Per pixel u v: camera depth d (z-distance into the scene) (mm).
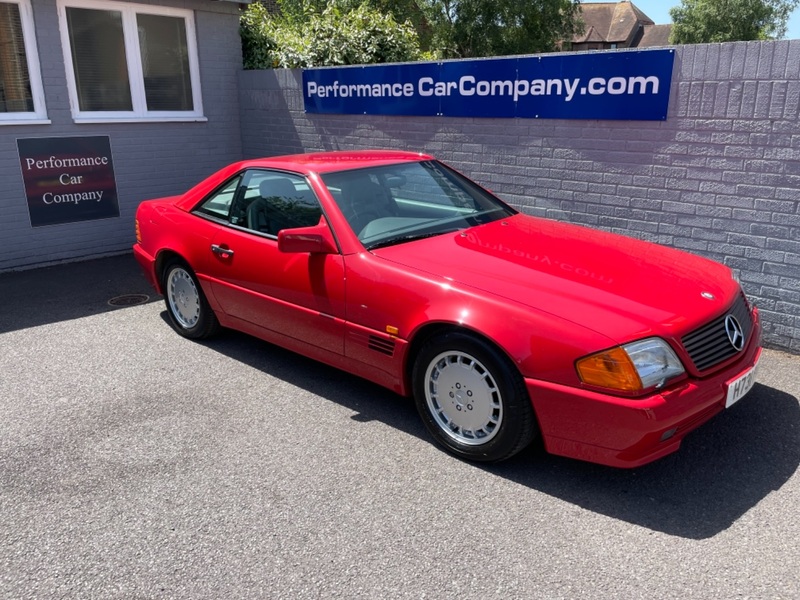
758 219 4879
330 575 2732
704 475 3381
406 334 3609
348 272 3885
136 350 5266
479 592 2615
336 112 7984
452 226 4309
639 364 2965
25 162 7684
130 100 8523
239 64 9359
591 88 5539
